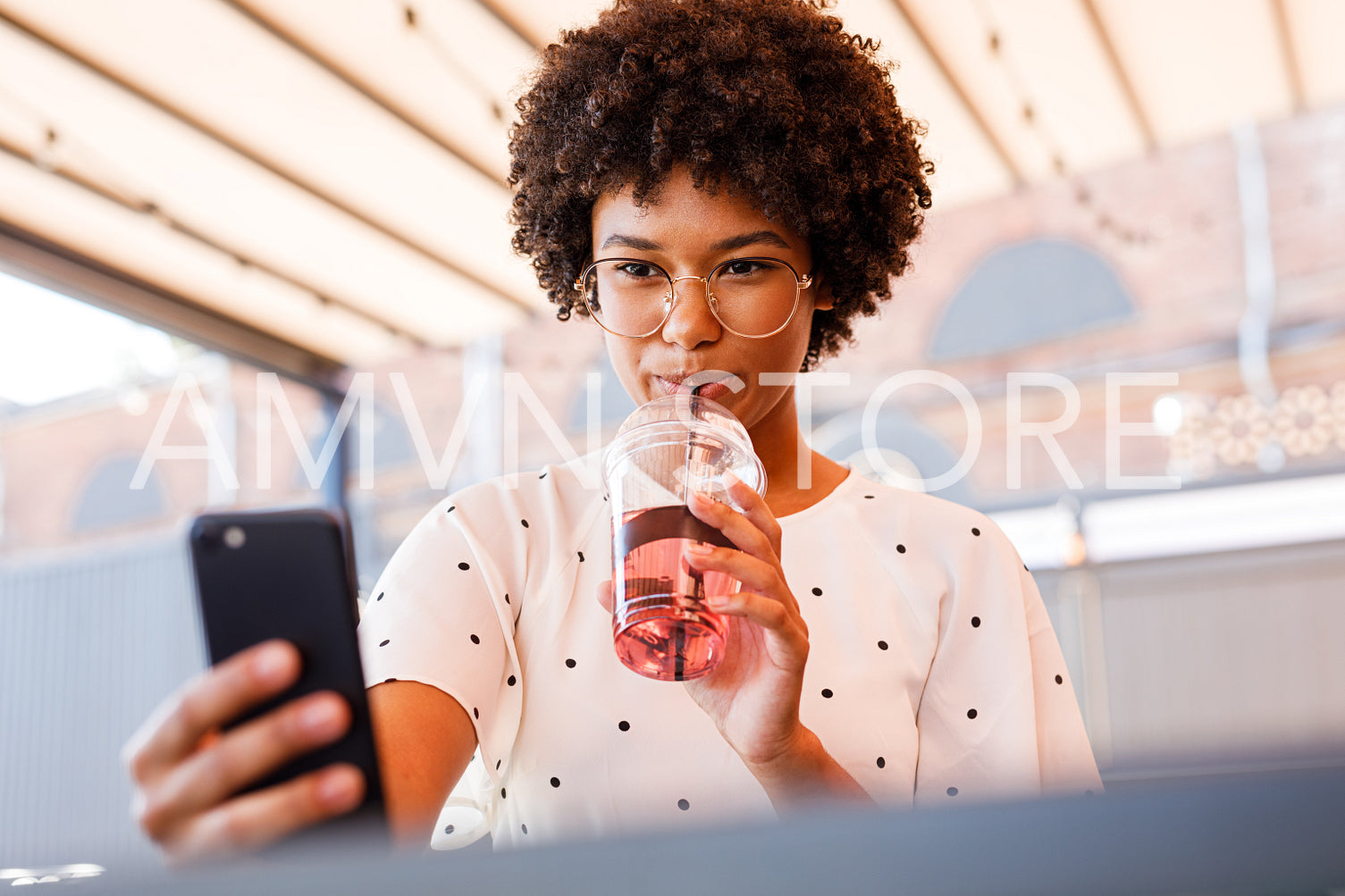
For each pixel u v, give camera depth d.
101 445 8.44
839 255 1.15
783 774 0.79
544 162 1.16
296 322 6.40
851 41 1.20
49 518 8.55
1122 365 7.62
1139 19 4.96
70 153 4.80
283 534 0.47
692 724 0.98
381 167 5.21
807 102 1.09
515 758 1.00
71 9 4.13
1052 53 5.10
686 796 0.96
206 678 0.45
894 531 1.11
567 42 1.21
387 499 7.62
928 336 7.99
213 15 4.22
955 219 8.07
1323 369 7.28
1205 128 5.82
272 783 0.46
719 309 0.99
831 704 1.01
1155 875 0.28
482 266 6.04
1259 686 6.46
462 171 5.25
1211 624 6.60
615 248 1.01
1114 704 6.64
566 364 7.63
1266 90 5.51
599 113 1.03
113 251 5.49
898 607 1.08
